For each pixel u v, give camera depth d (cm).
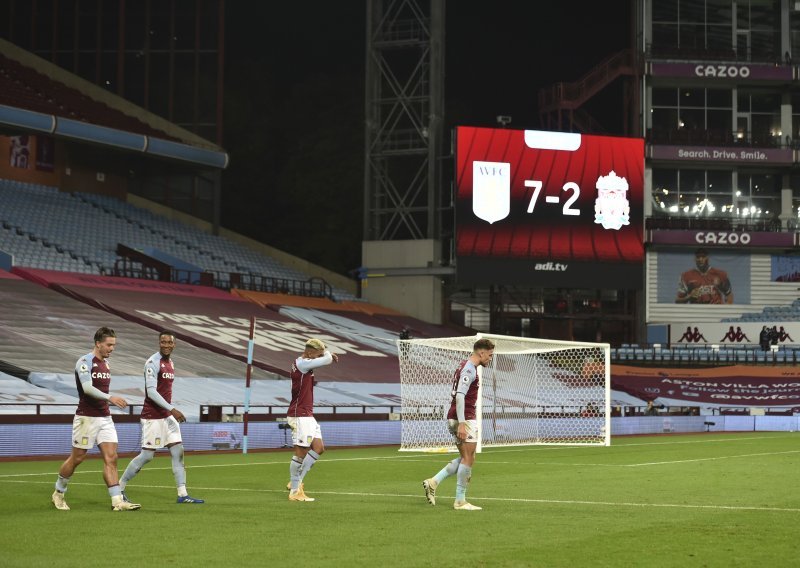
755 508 1175
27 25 5212
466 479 1157
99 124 4625
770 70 5269
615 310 5288
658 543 895
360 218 6122
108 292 3994
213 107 5212
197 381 3228
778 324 5022
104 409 1139
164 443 1207
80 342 3338
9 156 4666
